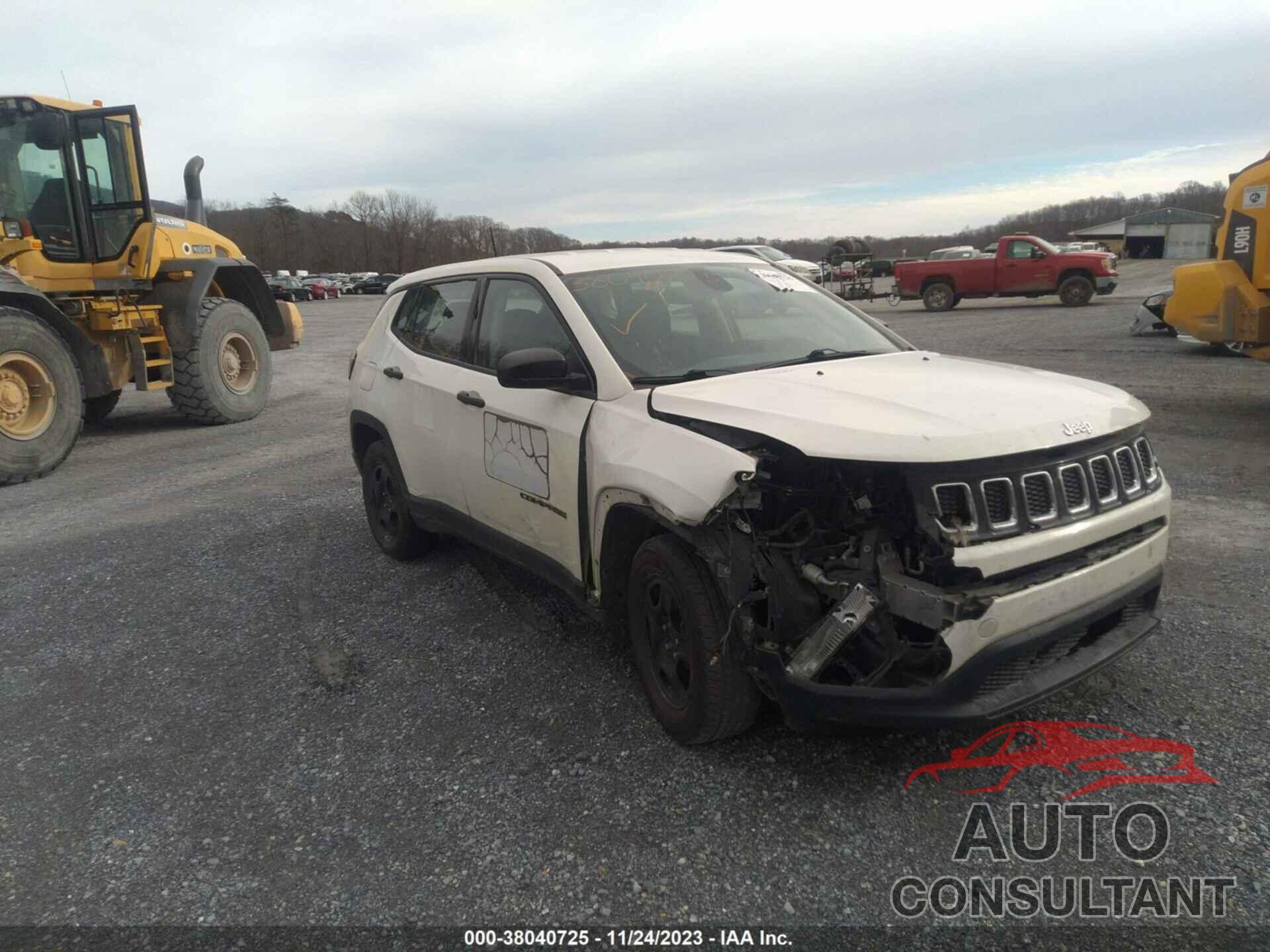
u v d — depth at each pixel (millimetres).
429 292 4992
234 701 3705
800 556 2809
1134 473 2961
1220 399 9023
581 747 3207
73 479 8102
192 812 2957
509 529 4066
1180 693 3301
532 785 2998
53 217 9109
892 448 2588
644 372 3461
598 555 3412
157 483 7719
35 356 8047
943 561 2533
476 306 4422
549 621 4332
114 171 9555
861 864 2541
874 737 3145
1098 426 2850
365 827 2830
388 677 3842
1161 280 34062
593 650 3992
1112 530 2824
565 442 3518
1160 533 3033
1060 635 2686
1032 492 2676
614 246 5086
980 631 2520
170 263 10203
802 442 2684
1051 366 11719
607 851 2654
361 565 5277
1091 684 3395
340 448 8969
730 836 2689
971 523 2572
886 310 26578
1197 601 4105
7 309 7973
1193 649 3633
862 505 2670
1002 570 2576
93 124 9297
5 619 4672
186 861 2707
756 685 2918
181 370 10328
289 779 3117
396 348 5102
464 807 2902
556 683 3699
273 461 8461
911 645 2643
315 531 5984
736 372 3479
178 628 4473
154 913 2496
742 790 2898
